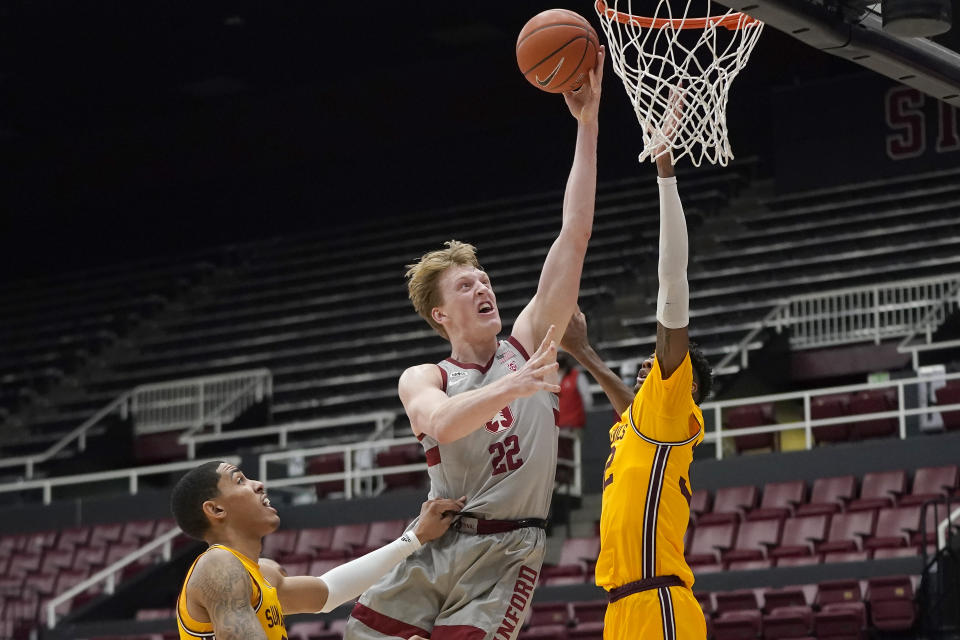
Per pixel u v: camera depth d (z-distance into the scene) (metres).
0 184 29.38
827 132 22.22
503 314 21.81
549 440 4.36
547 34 4.47
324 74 26.45
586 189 4.53
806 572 12.08
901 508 12.80
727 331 19.19
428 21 24.08
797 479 14.04
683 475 4.75
